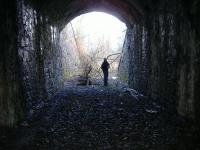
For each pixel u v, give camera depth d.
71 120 9.55
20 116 8.89
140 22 16.20
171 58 10.14
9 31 8.25
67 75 28.03
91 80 26.91
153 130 7.92
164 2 10.90
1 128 7.78
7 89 8.12
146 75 14.73
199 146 6.31
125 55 26.14
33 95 10.78
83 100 14.32
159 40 11.91
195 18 7.86
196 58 7.95
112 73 36.12
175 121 8.67
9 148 6.52
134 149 6.45
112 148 6.57
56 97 15.40
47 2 12.93
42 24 13.23
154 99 12.94
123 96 15.69
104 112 10.88
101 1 18.09
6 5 8.04
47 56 14.35
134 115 10.06
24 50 9.70
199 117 7.54
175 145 6.52
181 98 9.07
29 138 7.26
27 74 9.96
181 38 9.02
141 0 13.66
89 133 7.89
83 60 32.94
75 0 16.61
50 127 8.59
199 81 7.73
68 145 6.87
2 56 7.96
